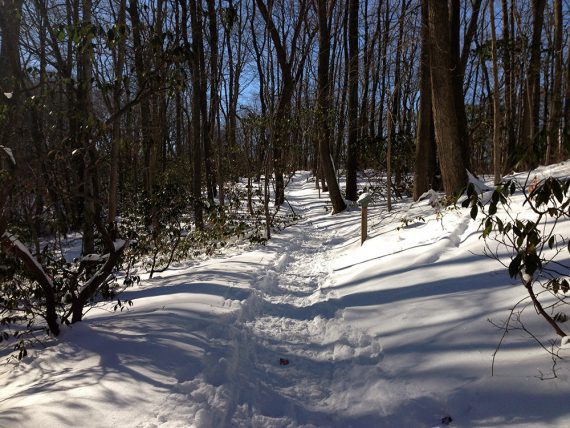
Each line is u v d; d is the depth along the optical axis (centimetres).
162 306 512
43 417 266
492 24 859
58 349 404
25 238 554
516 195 779
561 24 1372
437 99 857
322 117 1360
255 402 312
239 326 457
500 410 262
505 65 1283
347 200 1516
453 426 262
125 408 278
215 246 995
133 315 489
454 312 407
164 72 479
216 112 1775
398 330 411
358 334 423
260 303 548
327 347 414
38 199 511
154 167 1423
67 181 517
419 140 1112
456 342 356
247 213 1645
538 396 262
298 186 3081
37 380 348
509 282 436
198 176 1278
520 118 1858
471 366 316
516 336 337
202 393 303
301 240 1081
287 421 289
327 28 1418
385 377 334
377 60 1232
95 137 443
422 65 1058
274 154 1545
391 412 290
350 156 1528
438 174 1259
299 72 1333
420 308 439
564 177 810
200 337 407
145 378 320
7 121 534
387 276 570
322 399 324
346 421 291
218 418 279
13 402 301
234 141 1822
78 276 516
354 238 969
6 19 766
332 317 489
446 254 583
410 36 1041
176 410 277
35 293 469
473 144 1461
